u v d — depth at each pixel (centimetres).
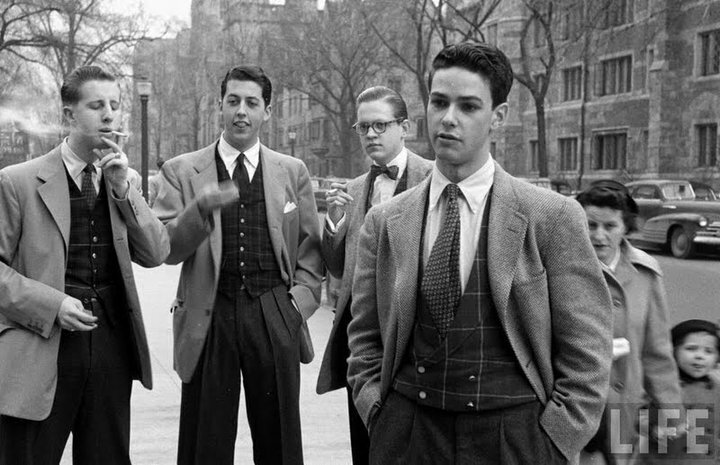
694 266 1270
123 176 326
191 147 8750
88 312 323
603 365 220
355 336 258
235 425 388
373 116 388
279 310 390
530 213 225
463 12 3005
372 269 253
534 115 3969
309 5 5081
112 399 339
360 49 4544
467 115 223
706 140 2914
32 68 3522
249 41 6912
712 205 1709
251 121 392
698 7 2912
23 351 317
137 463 441
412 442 227
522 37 2792
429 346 227
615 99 3375
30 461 322
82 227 332
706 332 305
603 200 301
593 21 2809
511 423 218
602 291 225
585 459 303
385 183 393
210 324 382
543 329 223
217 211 381
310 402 569
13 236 325
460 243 227
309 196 419
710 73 2906
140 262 353
